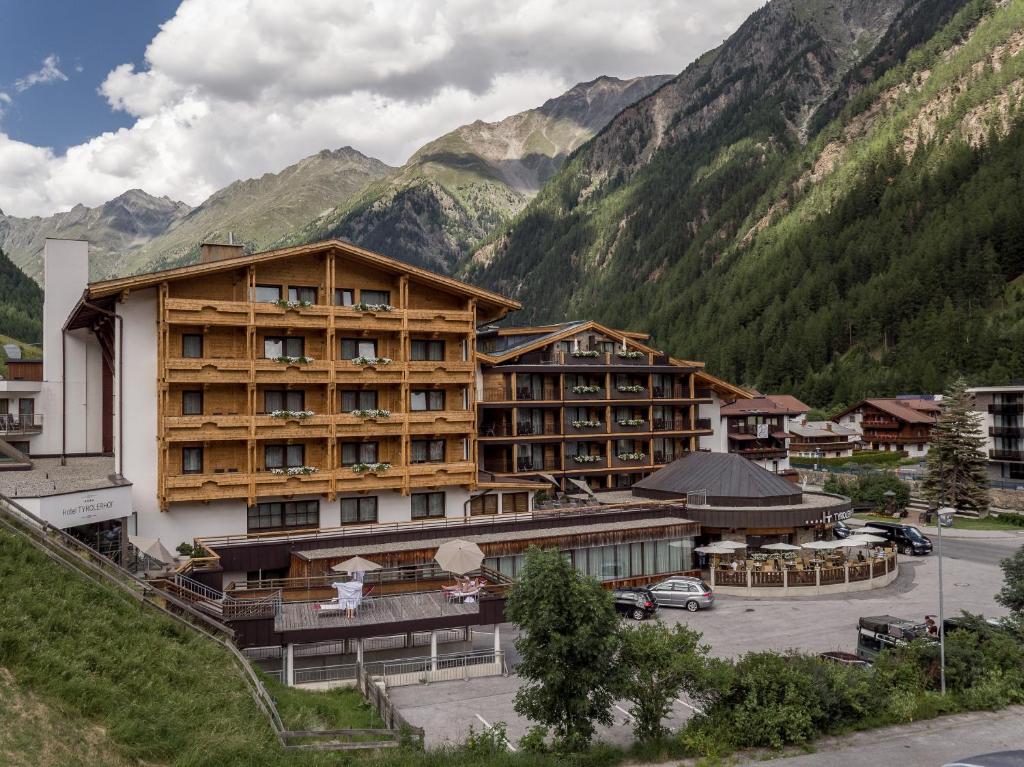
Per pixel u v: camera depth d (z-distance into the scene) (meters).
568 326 70.88
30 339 198.75
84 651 22.28
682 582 46.69
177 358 44.16
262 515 47.09
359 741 24.11
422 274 50.09
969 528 74.56
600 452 68.88
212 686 24.50
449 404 52.94
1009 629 32.84
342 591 34.62
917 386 153.12
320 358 48.12
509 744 26.62
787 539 58.31
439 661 35.19
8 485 36.56
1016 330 151.38
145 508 43.78
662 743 24.47
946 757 23.72
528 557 24.66
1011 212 187.25
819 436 130.88
